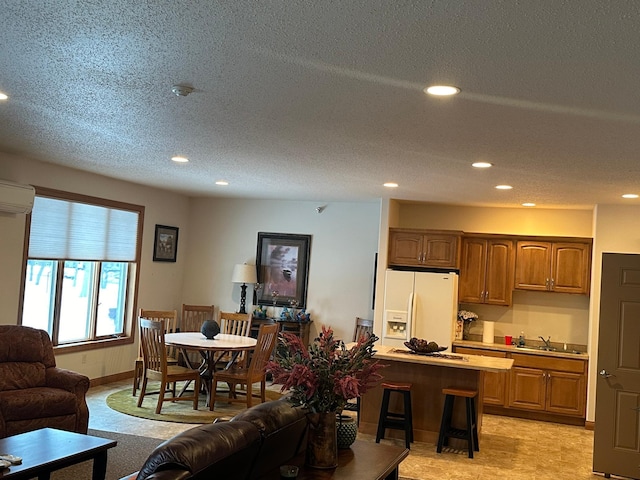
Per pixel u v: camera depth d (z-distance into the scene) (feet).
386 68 9.64
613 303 18.37
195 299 31.48
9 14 8.43
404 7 7.37
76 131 16.17
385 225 26.58
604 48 8.25
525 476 17.90
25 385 18.01
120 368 27.30
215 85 11.21
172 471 8.09
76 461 12.70
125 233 27.14
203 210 31.58
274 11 7.75
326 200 29.55
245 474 9.61
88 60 10.23
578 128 12.56
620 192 20.94
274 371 10.38
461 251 27.09
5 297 21.02
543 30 7.79
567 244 26.00
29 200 20.61
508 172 18.21
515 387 25.36
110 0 7.74
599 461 18.25
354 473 10.27
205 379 24.40
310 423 10.47
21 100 13.24
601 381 18.39
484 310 27.89
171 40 9.04
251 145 16.57
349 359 10.33
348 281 29.63
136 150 18.43
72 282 24.79
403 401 21.13
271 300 30.50
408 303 25.53
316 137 15.05
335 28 8.18
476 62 9.10
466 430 19.95
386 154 16.57
